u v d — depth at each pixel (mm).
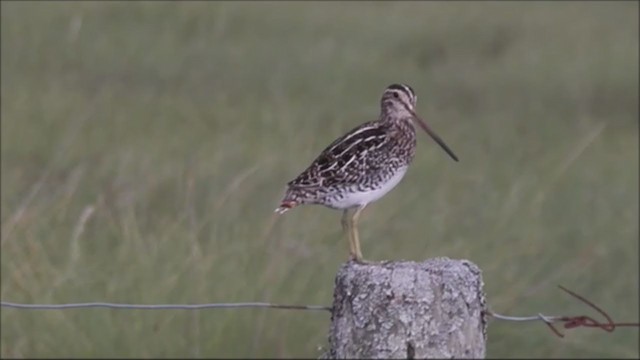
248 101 18922
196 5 24375
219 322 10742
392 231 11930
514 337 11281
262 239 11359
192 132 16312
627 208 14383
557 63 22688
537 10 26891
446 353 6062
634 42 24094
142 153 14930
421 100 20375
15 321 10695
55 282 10750
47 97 17797
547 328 11367
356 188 8148
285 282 10898
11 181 13828
